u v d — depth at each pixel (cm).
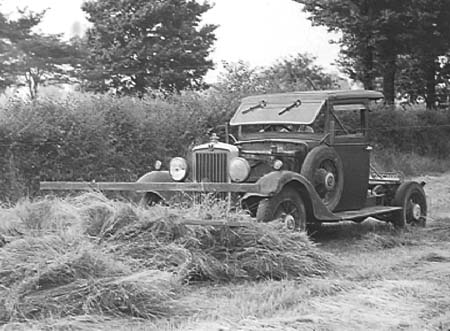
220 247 744
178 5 2755
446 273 769
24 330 543
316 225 1088
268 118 1005
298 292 662
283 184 856
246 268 733
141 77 2677
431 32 2473
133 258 693
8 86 2680
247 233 753
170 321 580
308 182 898
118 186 873
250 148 970
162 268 693
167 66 2692
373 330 561
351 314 603
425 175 2145
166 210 753
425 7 2402
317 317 588
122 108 1408
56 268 610
